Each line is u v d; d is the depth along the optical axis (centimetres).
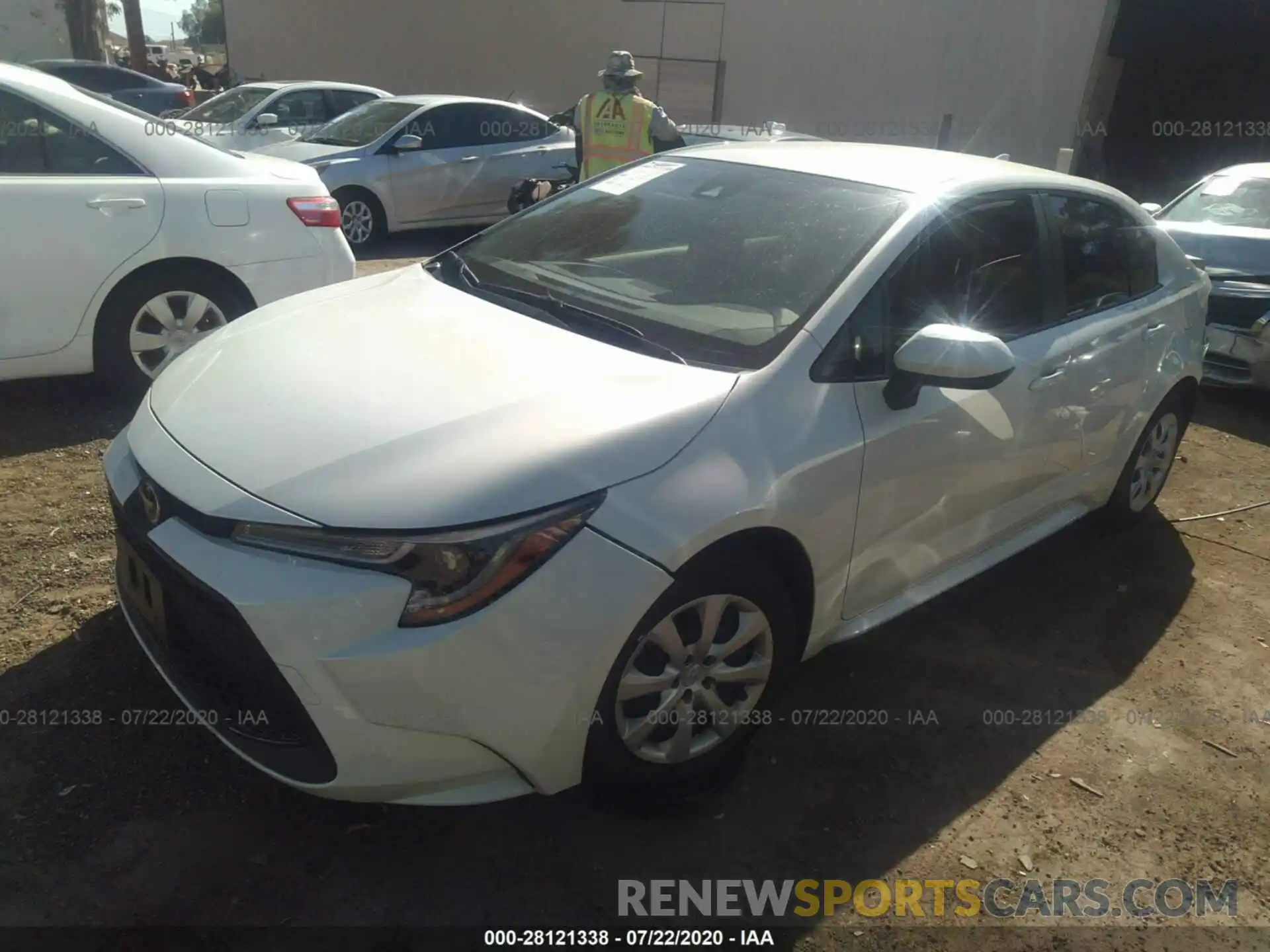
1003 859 258
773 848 254
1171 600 391
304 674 205
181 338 477
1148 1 1334
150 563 230
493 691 211
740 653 263
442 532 207
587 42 1806
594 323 280
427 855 243
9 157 426
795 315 271
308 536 209
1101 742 304
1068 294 353
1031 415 325
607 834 254
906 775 284
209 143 488
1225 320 615
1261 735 313
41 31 2055
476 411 232
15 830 238
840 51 1581
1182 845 267
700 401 242
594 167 662
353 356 264
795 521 250
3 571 337
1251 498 495
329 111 1208
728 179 337
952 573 328
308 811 252
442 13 1938
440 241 1050
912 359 260
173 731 272
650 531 222
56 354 445
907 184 313
